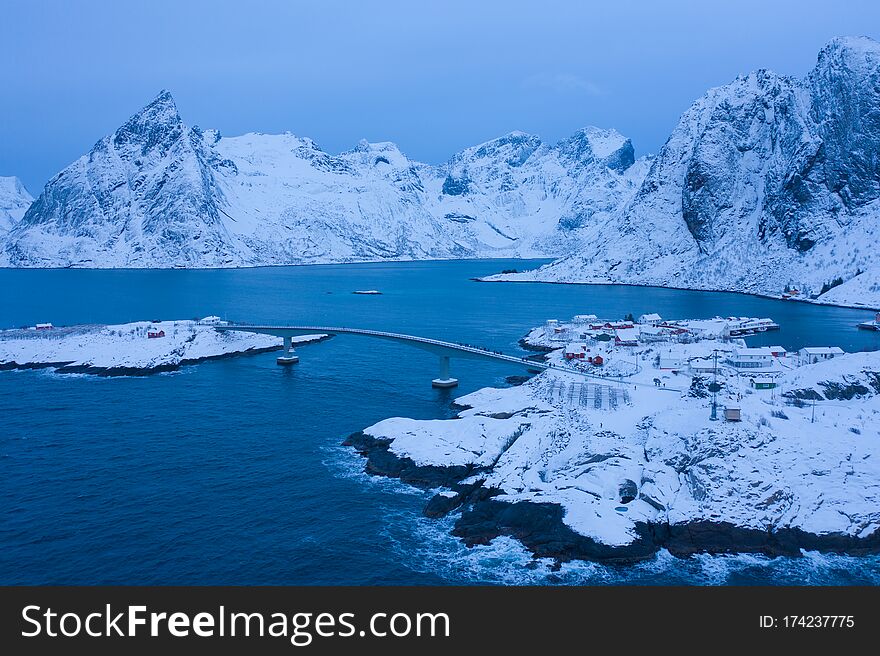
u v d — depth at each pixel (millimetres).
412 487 101375
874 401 119312
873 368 127750
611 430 114250
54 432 127250
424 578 77875
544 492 92875
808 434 100375
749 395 122938
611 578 77625
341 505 95688
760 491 88125
